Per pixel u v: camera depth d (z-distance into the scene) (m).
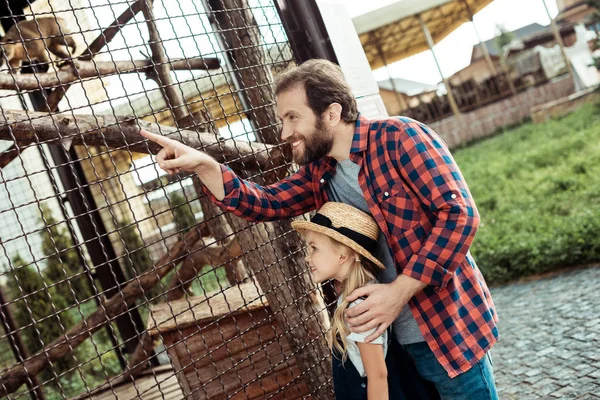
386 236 1.90
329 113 1.87
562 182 9.45
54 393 7.18
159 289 5.72
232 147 2.54
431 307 1.87
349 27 3.08
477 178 13.02
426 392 2.00
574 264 6.26
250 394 2.75
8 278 7.43
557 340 4.25
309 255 1.99
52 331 7.35
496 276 6.97
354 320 1.74
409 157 1.80
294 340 2.72
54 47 4.92
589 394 3.20
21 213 7.60
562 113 16.69
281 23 2.76
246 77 2.81
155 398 4.32
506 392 3.63
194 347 2.75
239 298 3.27
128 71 1.93
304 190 2.22
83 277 7.76
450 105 22.89
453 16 22.38
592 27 20.83
